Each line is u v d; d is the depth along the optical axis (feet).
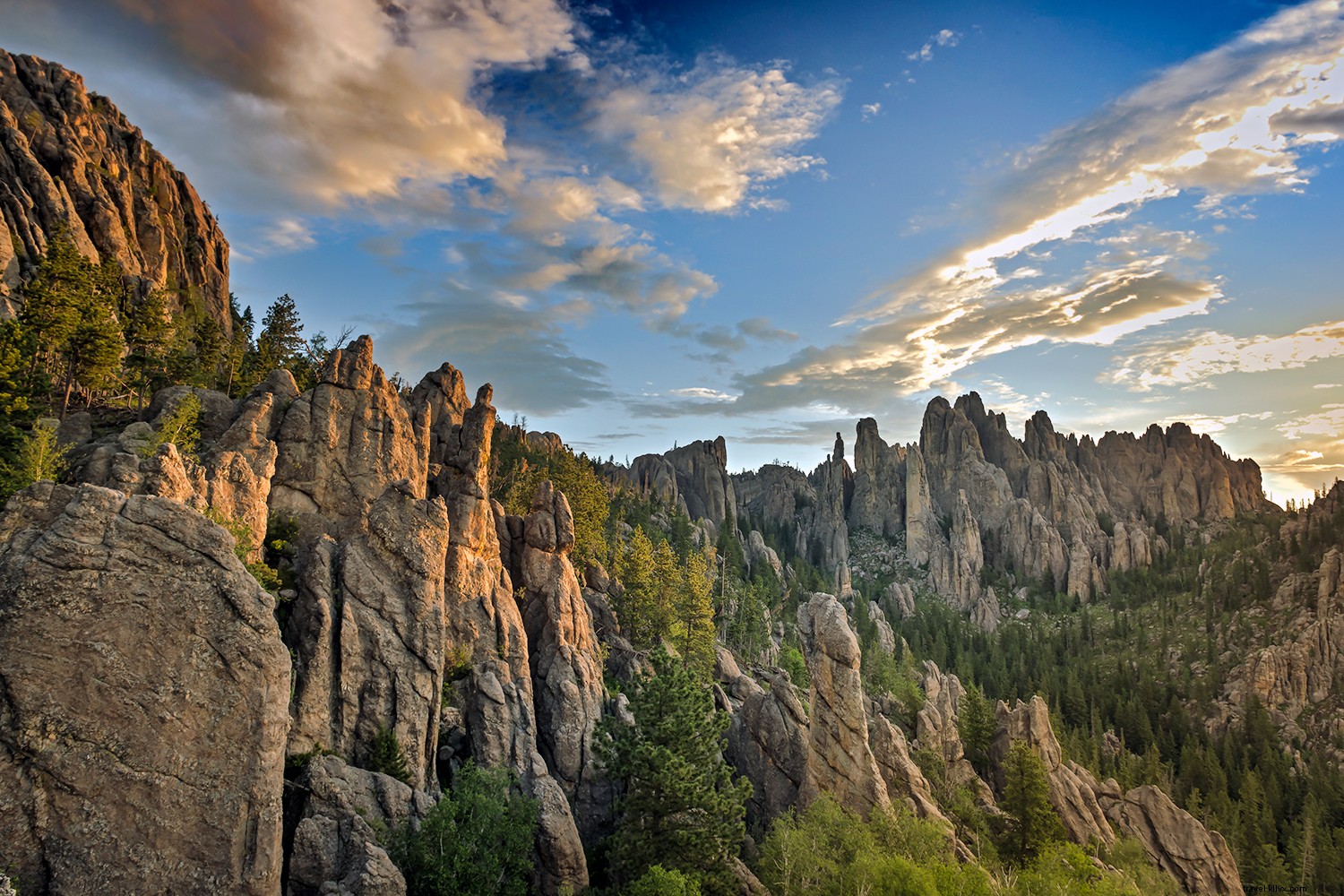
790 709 261.44
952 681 429.79
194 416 217.97
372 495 228.43
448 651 213.05
